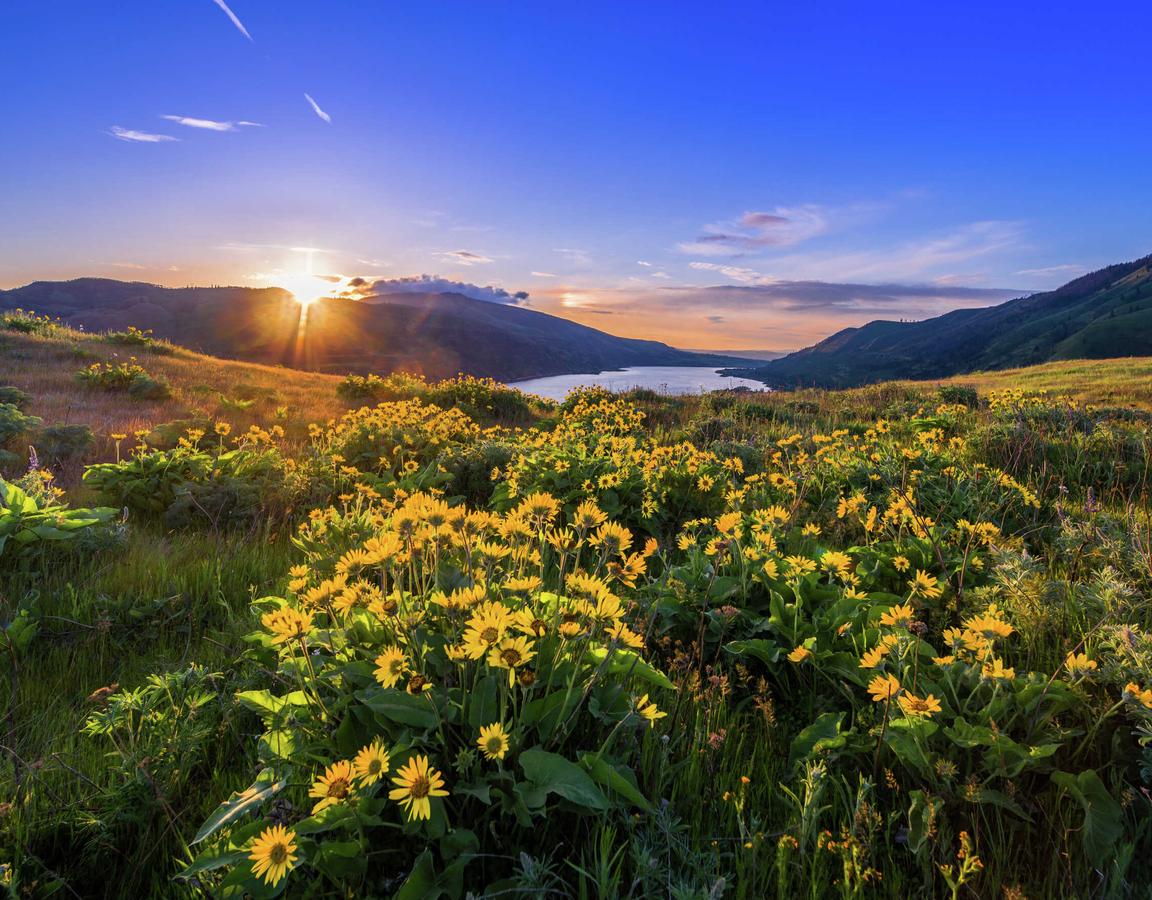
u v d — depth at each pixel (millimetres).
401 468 8688
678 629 3627
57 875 2031
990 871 1996
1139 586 3717
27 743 2723
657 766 2355
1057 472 7426
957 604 3549
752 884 1906
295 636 2250
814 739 2568
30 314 28406
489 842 1992
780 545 4520
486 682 2271
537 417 21250
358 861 1805
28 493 5727
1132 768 2363
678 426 14938
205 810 2311
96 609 4004
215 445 10078
